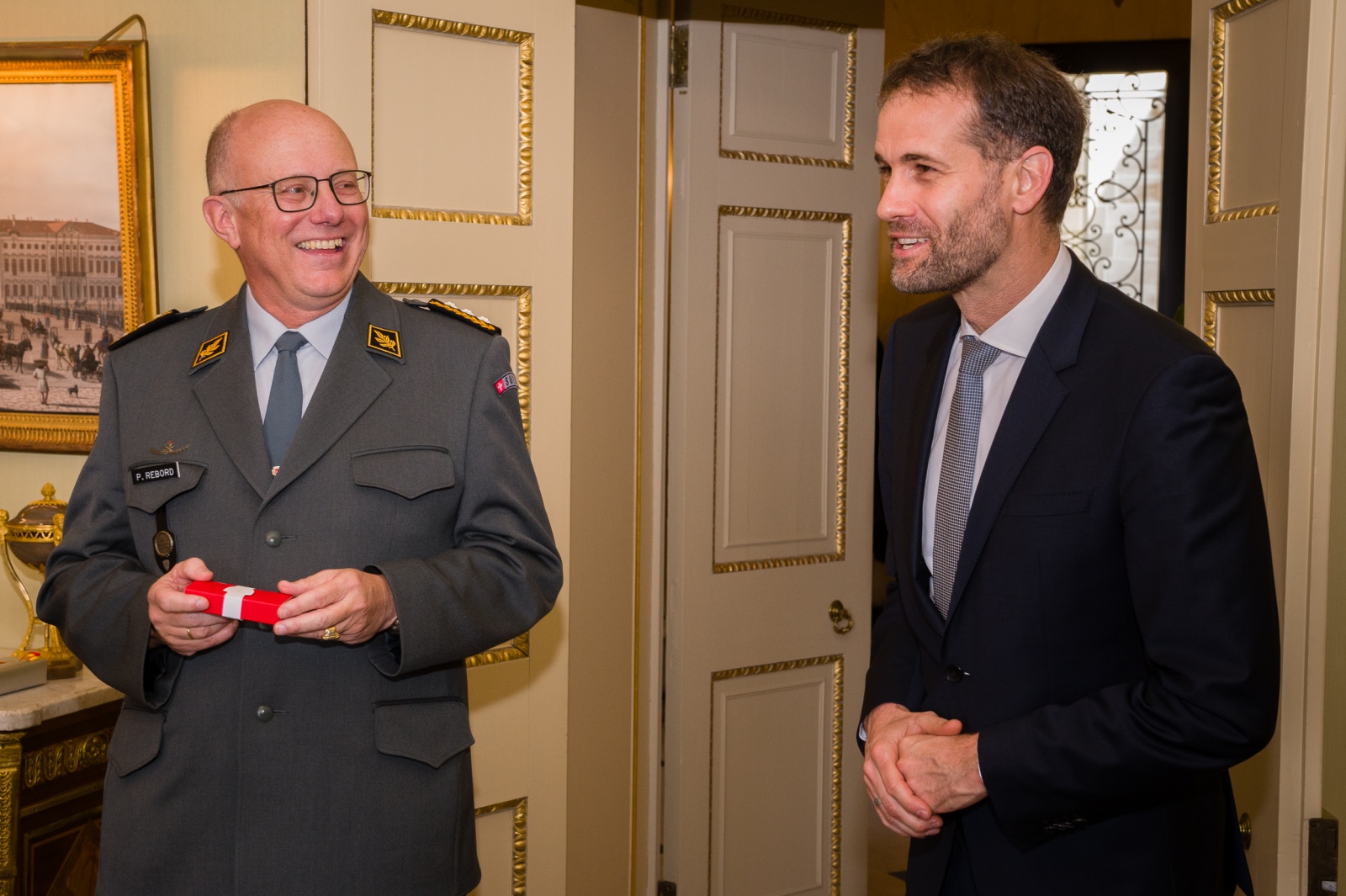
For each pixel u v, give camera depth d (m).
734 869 2.93
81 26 2.28
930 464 1.55
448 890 1.59
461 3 2.15
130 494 1.61
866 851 3.12
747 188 2.86
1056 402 1.35
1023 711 1.37
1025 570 1.35
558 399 2.29
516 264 2.24
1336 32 1.62
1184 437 1.26
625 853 2.93
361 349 1.64
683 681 2.84
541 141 2.26
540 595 1.65
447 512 1.64
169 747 1.54
